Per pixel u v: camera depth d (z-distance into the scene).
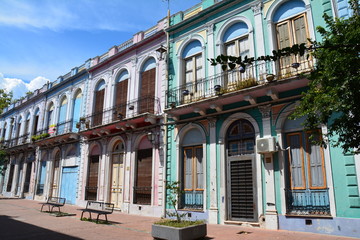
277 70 9.91
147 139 13.95
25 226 9.38
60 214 12.25
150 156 13.54
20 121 27.44
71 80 20.58
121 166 14.99
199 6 13.10
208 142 11.18
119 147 15.52
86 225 9.68
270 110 9.69
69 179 18.31
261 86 9.21
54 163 20.48
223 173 10.47
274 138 9.23
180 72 12.93
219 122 10.99
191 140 11.98
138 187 13.62
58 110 21.44
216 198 10.44
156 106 13.60
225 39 11.69
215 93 10.87
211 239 7.45
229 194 10.31
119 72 16.56
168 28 13.69
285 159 9.27
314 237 7.46
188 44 13.12
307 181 8.76
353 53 4.58
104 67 17.62
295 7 9.98
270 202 9.05
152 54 14.64
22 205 16.58
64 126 19.98
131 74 15.56
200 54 12.56
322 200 8.34
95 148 16.92
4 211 13.58
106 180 15.26
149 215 12.50
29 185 22.67
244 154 10.27
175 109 11.72
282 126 9.44
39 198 20.59
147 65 15.01
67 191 18.17
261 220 9.15
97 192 15.57
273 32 10.27
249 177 9.94
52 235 7.93
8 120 29.77
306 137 9.02
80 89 19.73
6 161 25.27
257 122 9.95
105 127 15.13
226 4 11.73
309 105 5.72
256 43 10.58
